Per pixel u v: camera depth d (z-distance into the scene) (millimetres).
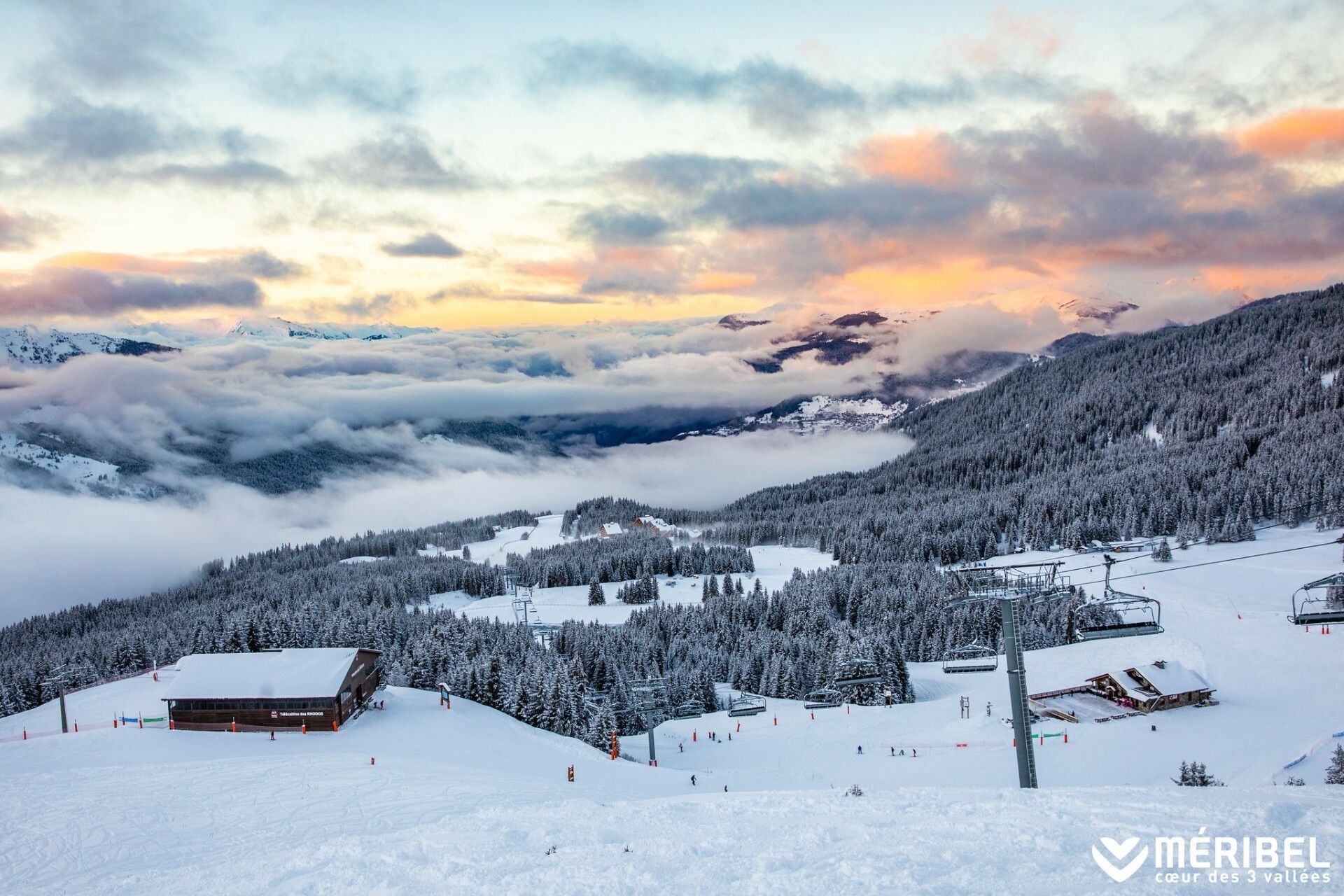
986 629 121062
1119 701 81438
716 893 17703
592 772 60281
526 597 167625
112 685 94312
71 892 23984
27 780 46719
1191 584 141500
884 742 76125
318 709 70812
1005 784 58906
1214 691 81688
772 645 121750
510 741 70875
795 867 19047
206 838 36219
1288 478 188750
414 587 195250
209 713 71125
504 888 18969
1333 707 73812
